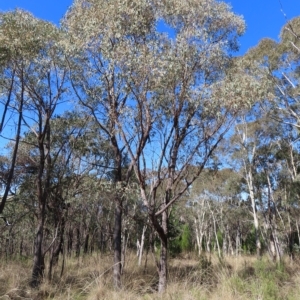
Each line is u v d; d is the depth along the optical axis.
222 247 37.34
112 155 12.97
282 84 17.39
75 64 9.34
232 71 9.48
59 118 12.59
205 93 8.73
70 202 11.82
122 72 8.26
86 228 20.86
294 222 25.62
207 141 9.54
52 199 12.59
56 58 9.86
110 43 8.34
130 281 9.84
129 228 14.80
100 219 18.75
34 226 15.48
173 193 10.25
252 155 22.38
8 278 10.23
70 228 20.94
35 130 12.14
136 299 8.16
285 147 22.22
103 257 15.37
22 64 9.31
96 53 8.80
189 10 8.78
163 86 8.34
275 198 24.47
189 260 18.16
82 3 9.15
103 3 8.53
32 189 12.84
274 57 16.67
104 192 10.48
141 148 9.01
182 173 9.55
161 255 9.30
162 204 9.98
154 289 9.75
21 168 13.19
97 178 11.93
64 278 10.91
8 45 8.50
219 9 9.02
